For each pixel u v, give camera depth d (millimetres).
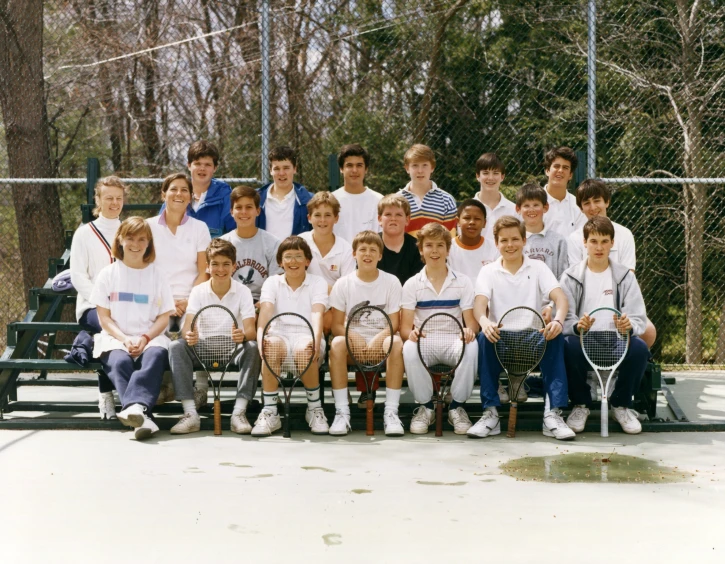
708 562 2471
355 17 8562
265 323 4457
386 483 3381
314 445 4148
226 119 9484
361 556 2516
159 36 10062
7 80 8281
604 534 2719
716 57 10156
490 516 2914
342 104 8406
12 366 4613
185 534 2719
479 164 5391
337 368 4465
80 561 2480
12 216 9328
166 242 4883
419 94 8602
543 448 4082
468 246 4957
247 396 4488
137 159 10203
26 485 3334
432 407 4617
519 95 9711
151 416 4414
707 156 10094
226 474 3529
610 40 10250
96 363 4531
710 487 3322
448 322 4480
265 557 2510
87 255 4840
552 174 5336
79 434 4406
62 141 10492
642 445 4152
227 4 9891
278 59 8336
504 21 9820
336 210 4867
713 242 10711
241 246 4953
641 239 11070
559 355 4387
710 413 4969
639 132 10164
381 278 4566
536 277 4570
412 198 5426
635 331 4461
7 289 9078
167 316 4602
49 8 10055
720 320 11164
